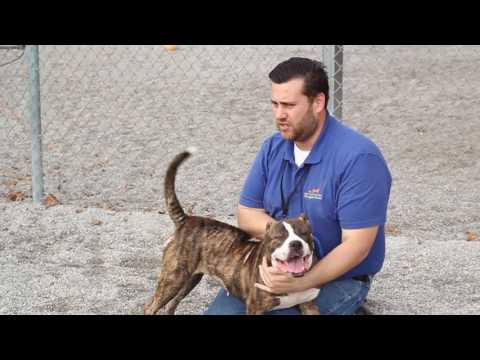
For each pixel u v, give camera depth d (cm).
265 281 472
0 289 608
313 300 499
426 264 657
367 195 481
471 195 859
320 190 495
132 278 632
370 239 483
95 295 598
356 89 1374
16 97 1309
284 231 461
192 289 578
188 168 966
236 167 968
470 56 1609
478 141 1062
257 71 1520
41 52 1664
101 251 693
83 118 1194
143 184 907
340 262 475
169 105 1276
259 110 1243
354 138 493
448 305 578
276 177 519
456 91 1338
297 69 477
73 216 780
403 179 919
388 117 1195
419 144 1059
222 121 1180
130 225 755
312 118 485
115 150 1038
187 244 527
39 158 822
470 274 636
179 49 1734
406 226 770
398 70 1510
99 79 1448
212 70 1530
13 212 791
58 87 1383
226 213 812
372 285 617
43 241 720
